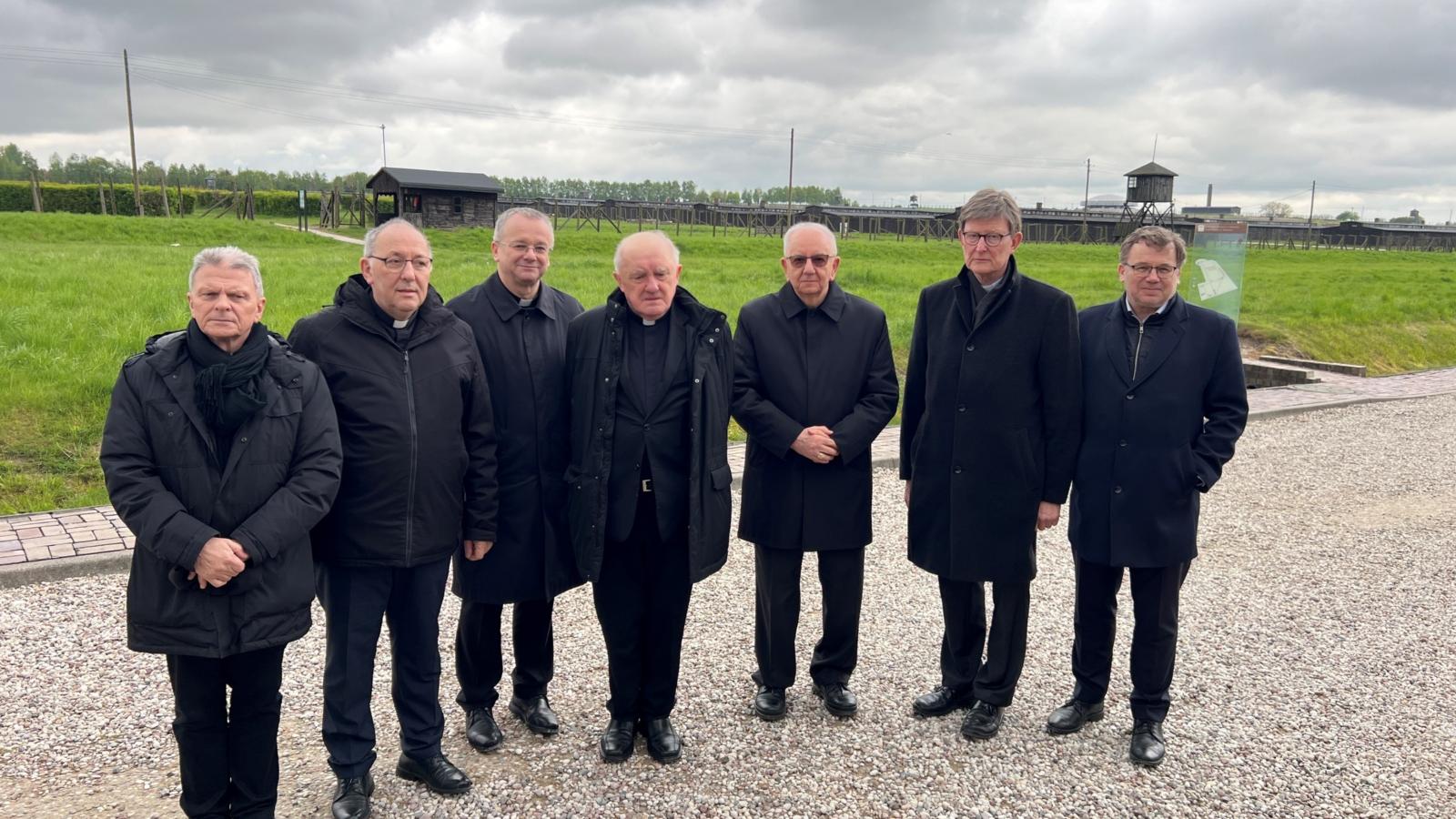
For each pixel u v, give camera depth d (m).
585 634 4.74
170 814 3.17
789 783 3.45
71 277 14.70
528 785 3.40
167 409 2.71
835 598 3.90
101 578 5.20
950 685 3.98
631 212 64.56
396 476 3.12
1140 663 3.66
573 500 3.49
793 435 3.70
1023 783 3.47
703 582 5.52
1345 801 3.38
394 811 3.23
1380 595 5.52
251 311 2.79
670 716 3.89
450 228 44.62
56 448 7.05
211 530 2.67
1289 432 10.35
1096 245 57.59
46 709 3.84
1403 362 16.73
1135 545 3.57
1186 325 3.63
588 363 3.47
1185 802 3.36
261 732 2.92
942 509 3.82
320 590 3.28
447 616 4.93
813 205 66.12
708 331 3.52
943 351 3.80
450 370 3.25
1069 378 3.63
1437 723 3.97
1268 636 4.89
